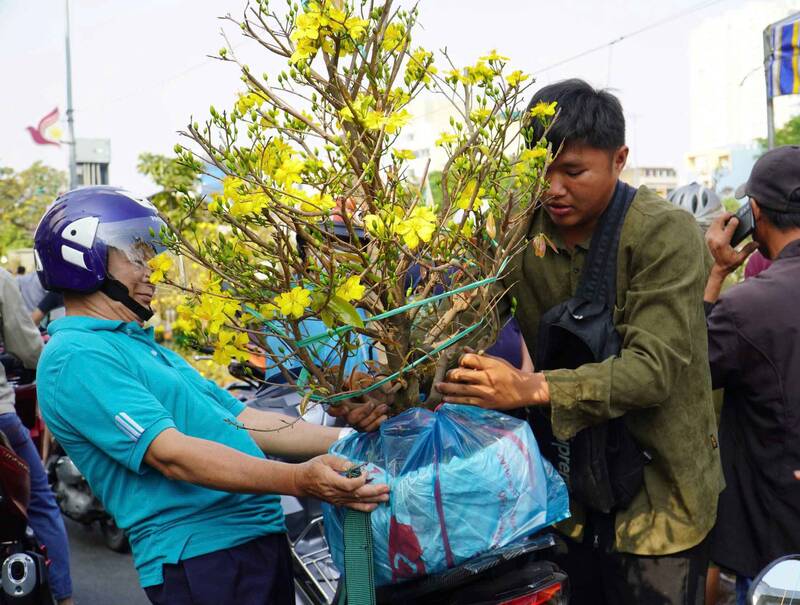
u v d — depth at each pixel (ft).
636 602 8.30
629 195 8.04
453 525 6.32
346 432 8.28
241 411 8.33
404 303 6.68
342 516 6.77
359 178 6.44
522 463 6.60
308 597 10.06
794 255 8.64
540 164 6.84
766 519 8.66
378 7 6.48
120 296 7.44
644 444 8.07
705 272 7.89
